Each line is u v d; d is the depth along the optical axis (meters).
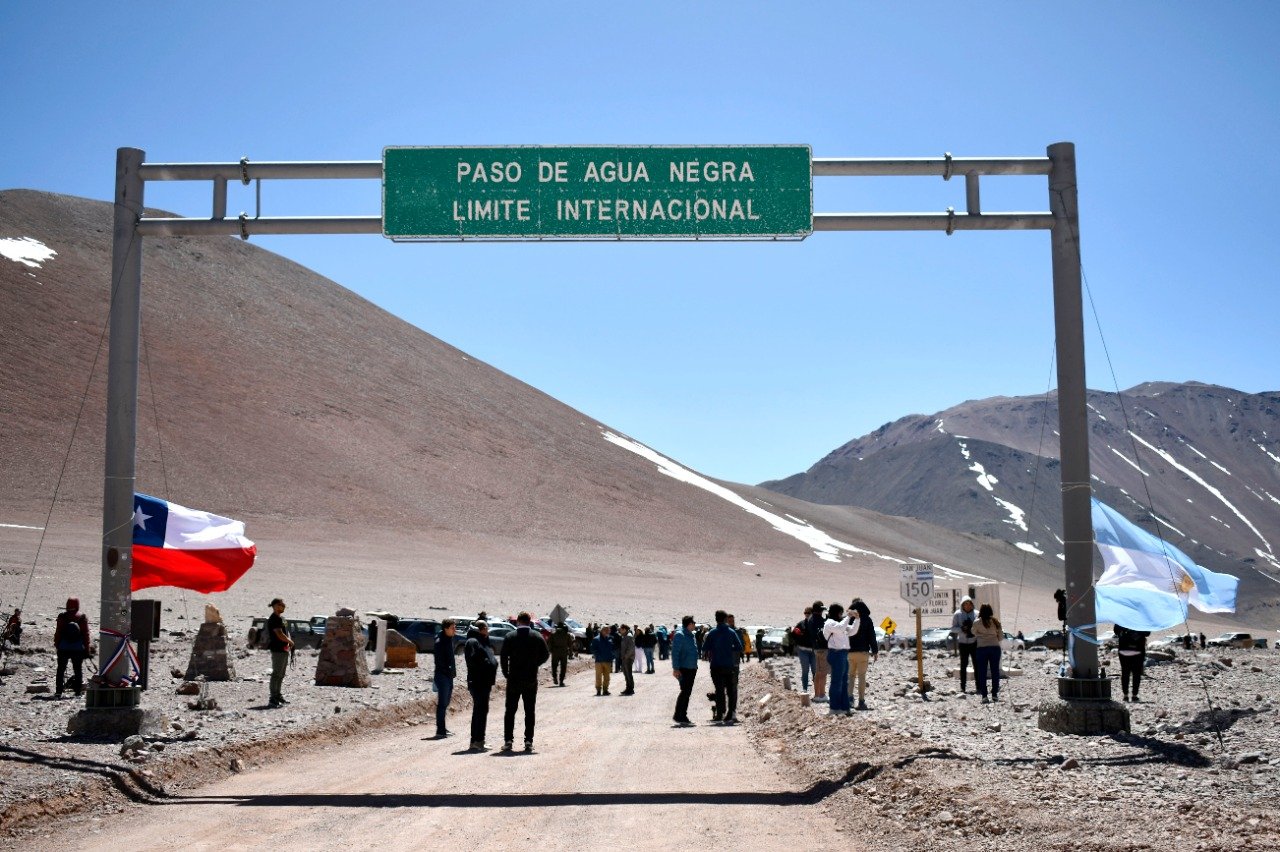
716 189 14.72
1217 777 10.44
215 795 11.40
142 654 19.30
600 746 15.50
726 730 17.75
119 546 14.68
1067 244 15.01
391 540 108.00
